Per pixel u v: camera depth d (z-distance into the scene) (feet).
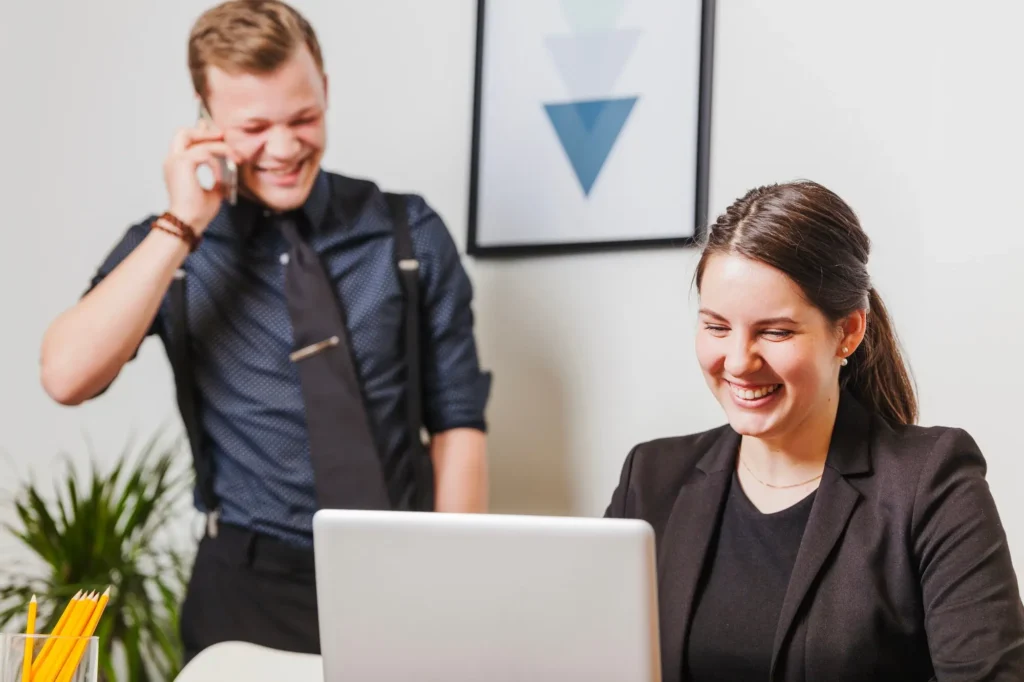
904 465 4.68
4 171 10.24
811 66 7.73
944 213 7.24
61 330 6.74
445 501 7.24
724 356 4.66
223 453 7.04
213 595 6.93
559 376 8.39
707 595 4.87
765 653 4.63
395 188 9.12
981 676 4.12
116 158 9.99
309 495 6.90
